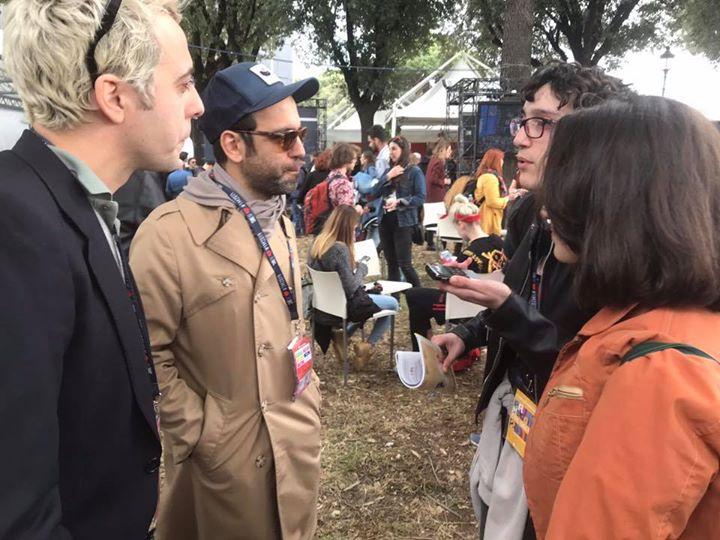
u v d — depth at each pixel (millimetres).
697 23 16688
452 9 16578
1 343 617
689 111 775
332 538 2309
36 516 620
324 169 7781
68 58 747
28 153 756
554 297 1259
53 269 677
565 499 675
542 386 1235
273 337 1433
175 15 928
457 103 11961
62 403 743
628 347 727
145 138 845
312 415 1582
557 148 841
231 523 1444
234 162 1454
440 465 2846
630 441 639
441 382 1583
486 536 1343
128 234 2770
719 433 610
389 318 4289
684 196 721
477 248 3133
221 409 1402
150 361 1002
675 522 617
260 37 16562
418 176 5148
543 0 15391
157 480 930
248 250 1406
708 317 724
